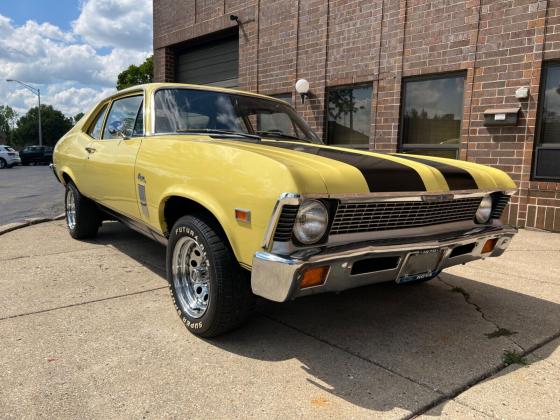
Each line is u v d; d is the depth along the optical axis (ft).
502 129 23.39
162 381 7.88
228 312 8.90
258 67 35.70
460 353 9.21
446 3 24.86
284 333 9.97
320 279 7.73
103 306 11.15
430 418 7.04
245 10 36.19
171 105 12.10
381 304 11.93
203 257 9.14
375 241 8.31
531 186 22.71
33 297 11.65
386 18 27.40
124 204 12.66
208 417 6.92
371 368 8.52
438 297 12.56
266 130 13.33
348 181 7.86
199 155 9.36
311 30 31.53
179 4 42.83
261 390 7.69
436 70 25.55
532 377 8.36
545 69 22.11
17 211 28.40
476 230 10.14
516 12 22.54
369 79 28.48
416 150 27.09
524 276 14.62
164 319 10.46
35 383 7.70
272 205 7.42
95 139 15.30
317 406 7.27
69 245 17.28
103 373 8.07
